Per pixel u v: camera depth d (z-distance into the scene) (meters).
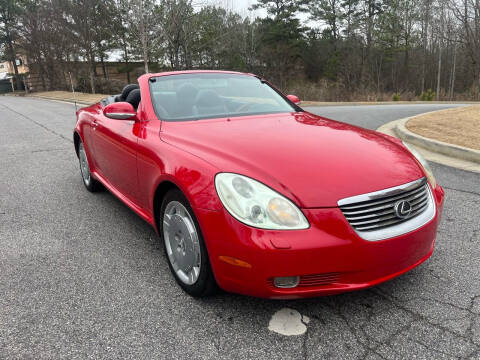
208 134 2.69
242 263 2.02
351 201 2.05
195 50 28.97
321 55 51.28
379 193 2.11
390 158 2.45
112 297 2.50
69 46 32.28
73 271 2.85
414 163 2.51
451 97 40.50
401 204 2.16
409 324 2.17
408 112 14.35
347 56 49.84
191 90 3.43
